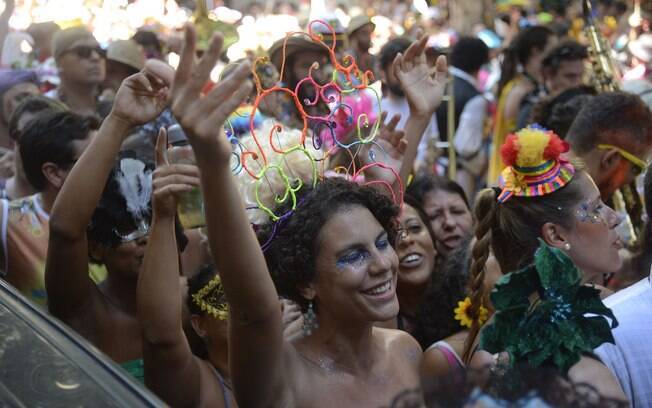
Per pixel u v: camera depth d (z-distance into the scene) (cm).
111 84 820
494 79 1180
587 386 238
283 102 625
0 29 684
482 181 925
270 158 326
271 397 285
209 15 865
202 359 381
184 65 234
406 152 396
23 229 454
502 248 380
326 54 637
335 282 296
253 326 275
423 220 488
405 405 233
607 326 269
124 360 382
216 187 249
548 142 363
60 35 756
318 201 299
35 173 449
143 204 379
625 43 1256
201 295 360
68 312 368
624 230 505
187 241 409
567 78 805
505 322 271
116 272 383
